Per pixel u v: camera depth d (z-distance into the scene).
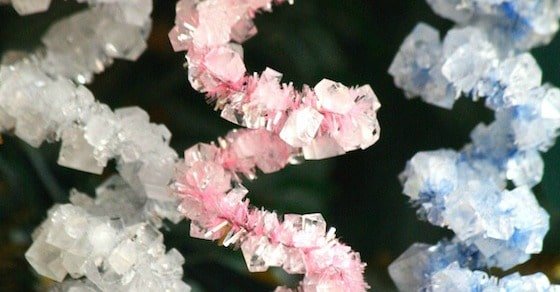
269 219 0.24
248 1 0.24
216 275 0.29
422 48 0.25
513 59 0.25
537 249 0.24
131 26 0.24
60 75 0.24
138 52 0.24
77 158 0.24
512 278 0.24
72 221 0.24
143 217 0.24
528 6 0.25
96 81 0.29
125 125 0.24
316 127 0.23
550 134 0.25
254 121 0.23
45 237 0.24
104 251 0.23
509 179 0.26
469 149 0.26
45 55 0.24
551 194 0.28
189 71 0.23
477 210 0.24
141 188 0.24
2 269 0.28
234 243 0.24
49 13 0.27
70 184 0.28
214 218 0.24
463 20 0.26
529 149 0.25
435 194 0.25
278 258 0.23
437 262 0.25
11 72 0.23
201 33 0.23
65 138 0.24
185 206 0.24
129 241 0.24
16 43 0.27
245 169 0.24
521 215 0.24
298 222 0.23
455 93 0.25
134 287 0.24
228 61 0.23
